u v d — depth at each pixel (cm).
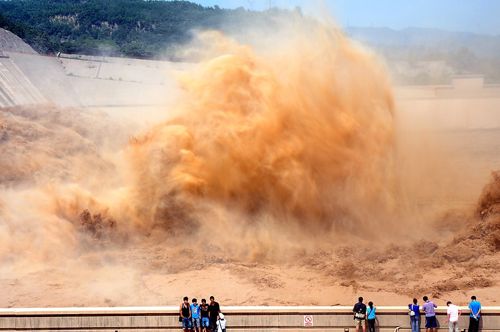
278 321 2112
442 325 2088
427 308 2053
